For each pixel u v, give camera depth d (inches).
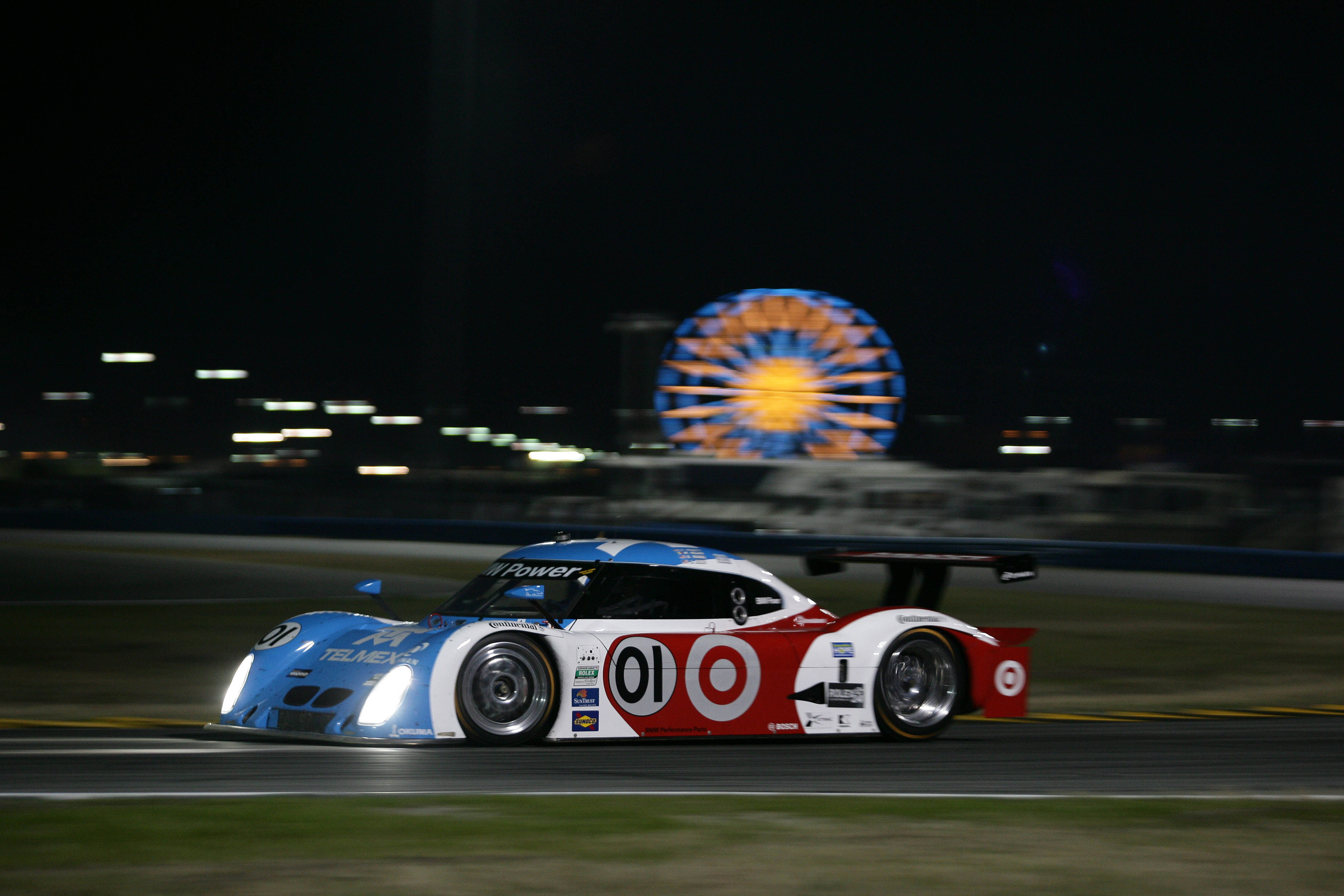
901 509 3294.8
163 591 1959.9
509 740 693.3
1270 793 624.4
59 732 798.5
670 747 722.8
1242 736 847.1
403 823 481.7
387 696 675.4
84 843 444.1
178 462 5029.5
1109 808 542.6
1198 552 2716.5
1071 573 2721.5
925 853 455.2
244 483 4158.5
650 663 719.7
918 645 786.2
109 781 588.7
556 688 700.7
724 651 735.1
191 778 597.0
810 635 758.5
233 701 733.9
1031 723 922.1
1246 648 1440.7
